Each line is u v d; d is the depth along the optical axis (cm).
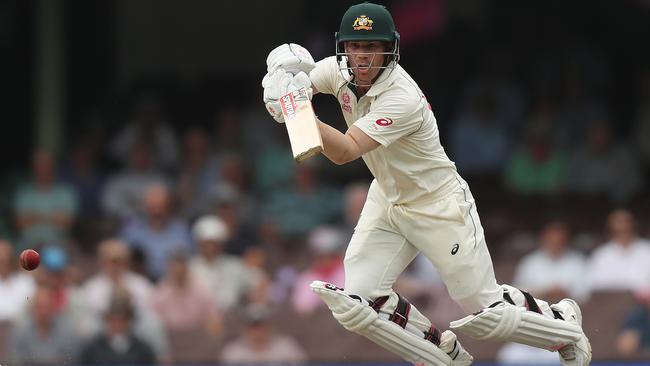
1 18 4650
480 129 4384
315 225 3978
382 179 1988
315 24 4762
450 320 3359
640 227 4041
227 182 4075
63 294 3325
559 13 4659
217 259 3541
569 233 3788
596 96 4534
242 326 3403
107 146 4378
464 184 2002
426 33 4606
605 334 3366
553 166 4225
